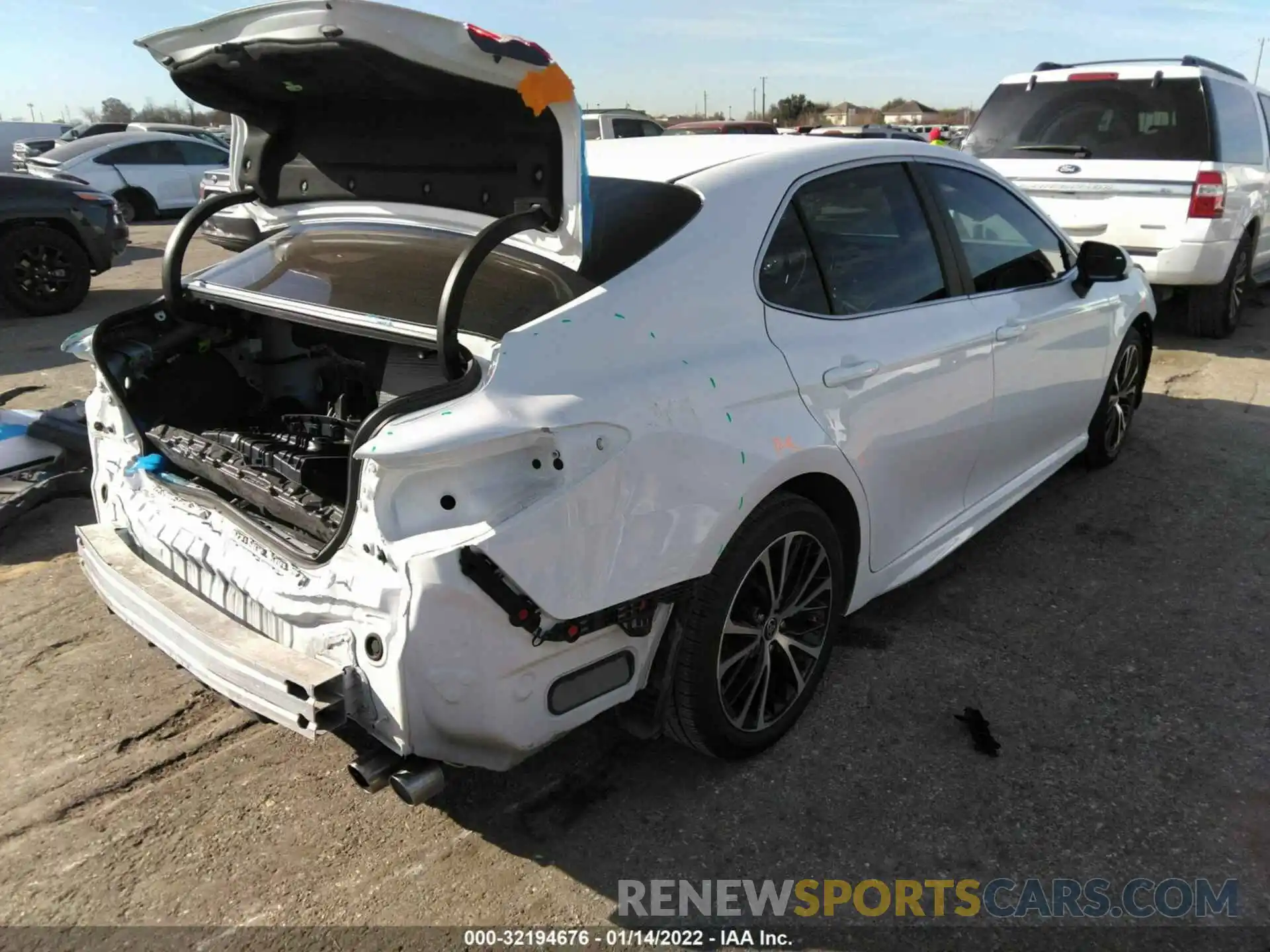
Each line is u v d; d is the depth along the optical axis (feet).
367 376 9.52
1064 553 13.44
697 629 7.95
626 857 7.95
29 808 8.49
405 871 7.82
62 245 30.55
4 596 12.20
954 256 11.10
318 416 9.36
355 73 7.04
